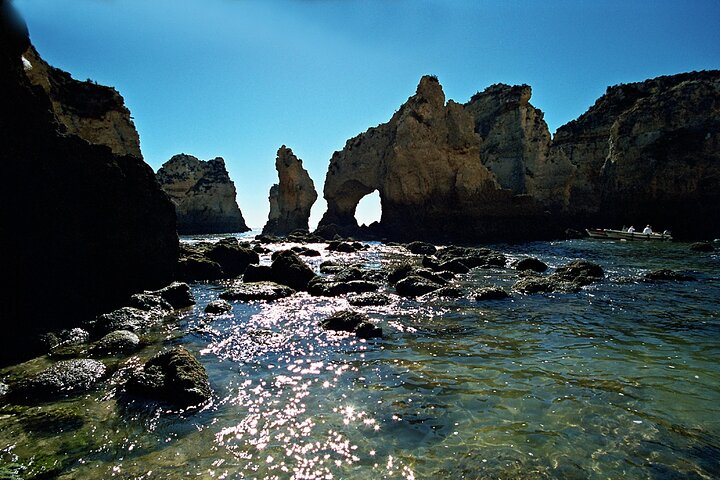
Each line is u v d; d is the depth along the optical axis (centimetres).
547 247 4216
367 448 631
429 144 5494
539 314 1459
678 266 2652
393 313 1487
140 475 567
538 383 866
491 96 7531
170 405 764
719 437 661
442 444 641
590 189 7206
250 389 840
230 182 9900
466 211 5331
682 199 5212
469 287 2006
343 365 973
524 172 6919
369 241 5603
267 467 585
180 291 1627
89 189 1523
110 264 1571
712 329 1262
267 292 1761
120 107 4784
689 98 5406
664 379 885
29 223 1235
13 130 1245
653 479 558
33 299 1192
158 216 1855
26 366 946
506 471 574
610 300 1677
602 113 7250
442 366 966
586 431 679
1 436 662
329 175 6850
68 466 588
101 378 882
